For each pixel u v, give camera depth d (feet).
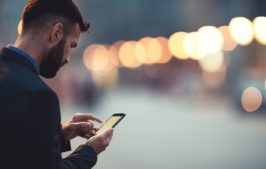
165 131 86.69
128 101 169.58
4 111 11.99
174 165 52.19
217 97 168.66
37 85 12.21
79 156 12.87
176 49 205.98
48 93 12.12
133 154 59.06
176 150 63.87
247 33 115.24
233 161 55.62
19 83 12.20
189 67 208.33
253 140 74.74
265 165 53.16
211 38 150.61
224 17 196.44
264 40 116.88
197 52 182.80
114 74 240.12
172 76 215.72
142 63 262.06
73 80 123.95
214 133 83.97
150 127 92.89
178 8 257.55
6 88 12.15
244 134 82.02
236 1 161.58
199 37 152.87
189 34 197.77
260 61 128.88
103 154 58.13
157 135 80.33
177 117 115.85
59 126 12.30
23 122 11.92
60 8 12.80
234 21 115.44
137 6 278.87
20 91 12.11
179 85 183.52
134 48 270.67
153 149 64.08
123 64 273.95
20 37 12.87
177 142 72.13
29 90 12.10
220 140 74.90
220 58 170.81
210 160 56.08
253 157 58.70
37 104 12.02
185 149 65.10
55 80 104.06
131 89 245.65
